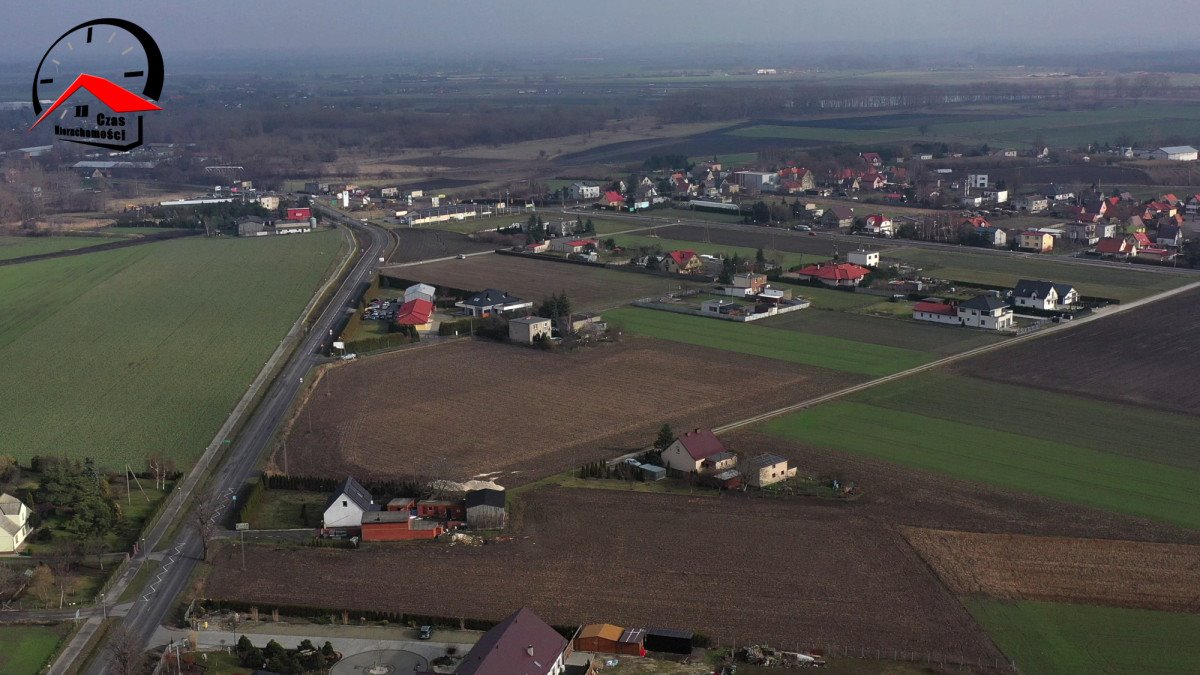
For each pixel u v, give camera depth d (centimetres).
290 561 10175
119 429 13912
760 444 12888
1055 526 10606
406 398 14950
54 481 11469
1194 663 8225
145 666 8375
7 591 9494
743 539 10450
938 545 10238
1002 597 9256
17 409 14762
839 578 9638
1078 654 8362
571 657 8450
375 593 9506
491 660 7712
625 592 9444
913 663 8288
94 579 9875
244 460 12769
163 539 10675
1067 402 14388
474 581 9700
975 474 11931
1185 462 12225
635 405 14462
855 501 11275
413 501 11194
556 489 11706
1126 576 9600
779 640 8625
